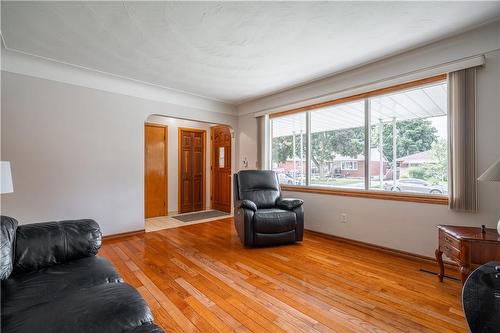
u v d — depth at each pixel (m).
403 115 2.96
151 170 5.16
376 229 3.10
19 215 2.85
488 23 2.22
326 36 2.40
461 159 2.39
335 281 2.23
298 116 4.22
